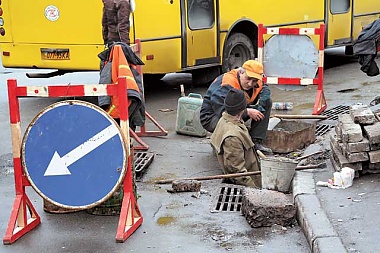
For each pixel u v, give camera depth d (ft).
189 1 40.70
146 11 38.22
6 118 36.63
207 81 45.11
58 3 38.29
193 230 19.89
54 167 19.22
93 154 19.07
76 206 19.24
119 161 19.03
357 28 54.49
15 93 19.29
